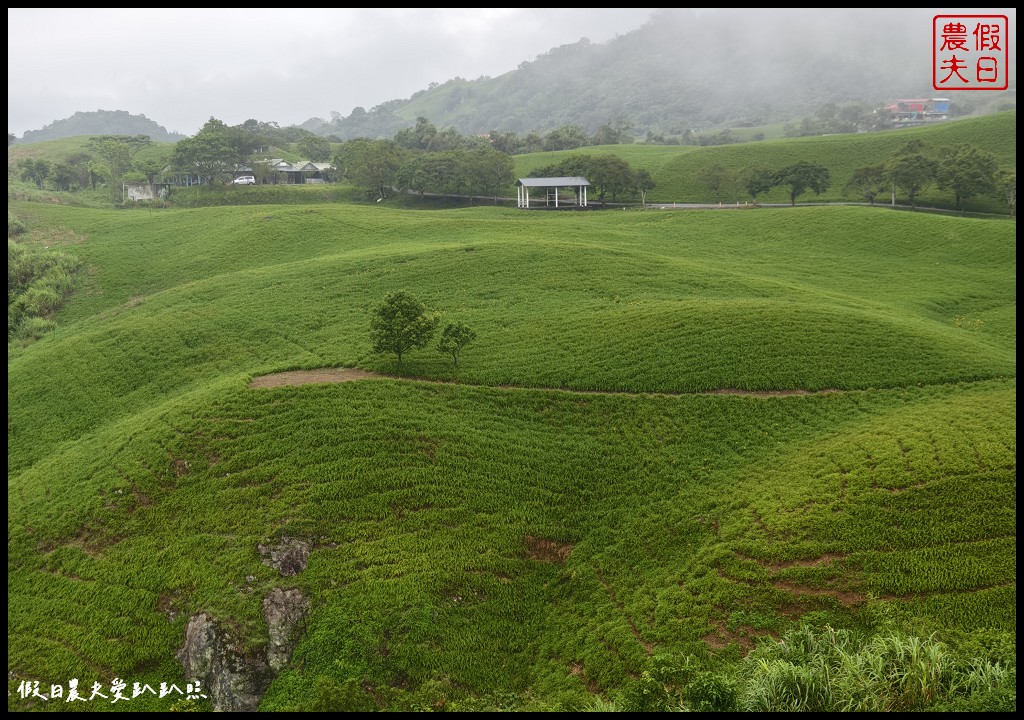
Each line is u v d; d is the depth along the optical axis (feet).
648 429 164.35
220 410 173.06
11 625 127.65
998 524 115.34
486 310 239.71
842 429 156.25
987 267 284.00
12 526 149.79
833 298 241.55
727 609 111.75
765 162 547.90
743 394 174.70
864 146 543.80
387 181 547.90
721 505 136.77
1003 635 92.99
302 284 278.46
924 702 82.23
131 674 117.70
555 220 399.44
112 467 161.27
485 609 122.11
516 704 101.96
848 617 104.94
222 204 523.29
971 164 404.36
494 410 175.01
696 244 335.67
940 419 150.82
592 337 206.90
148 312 270.67
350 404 173.37
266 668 114.32
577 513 142.82
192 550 134.72
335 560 129.08
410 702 104.42
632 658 107.24
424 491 144.36
